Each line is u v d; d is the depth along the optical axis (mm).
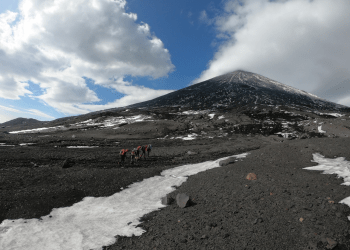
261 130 67062
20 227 6906
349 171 10703
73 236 6449
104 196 10156
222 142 45969
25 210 8008
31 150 24906
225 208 7742
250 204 7723
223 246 5363
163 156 26141
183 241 5762
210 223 6582
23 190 9891
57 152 24406
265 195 8398
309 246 4957
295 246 5066
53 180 11977
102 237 6398
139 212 8328
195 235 6039
